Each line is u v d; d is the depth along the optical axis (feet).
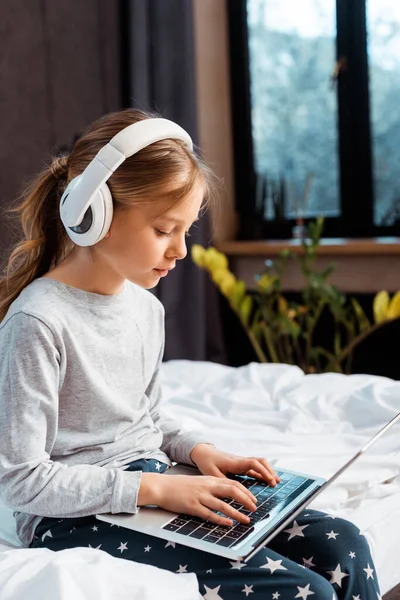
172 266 3.59
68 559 2.82
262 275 10.01
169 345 10.18
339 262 10.06
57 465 3.28
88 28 9.92
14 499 3.22
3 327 3.39
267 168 11.16
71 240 3.63
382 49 10.08
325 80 10.55
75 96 9.85
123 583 2.72
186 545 2.99
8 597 2.71
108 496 3.20
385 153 10.25
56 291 3.50
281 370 6.26
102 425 3.58
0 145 9.20
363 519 3.89
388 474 4.42
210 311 10.73
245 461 3.66
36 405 3.24
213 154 10.94
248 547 2.91
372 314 9.94
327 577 3.28
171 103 10.08
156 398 4.13
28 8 9.40
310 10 10.55
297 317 10.30
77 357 3.44
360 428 5.19
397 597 3.93
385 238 10.02
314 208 10.88
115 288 3.70
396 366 9.86
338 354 9.12
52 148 9.66
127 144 3.24
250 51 11.09
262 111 11.10
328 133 10.64
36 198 3.81
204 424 5.28
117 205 3.39
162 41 10.02
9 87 9.27
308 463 4.42
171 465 3.87
